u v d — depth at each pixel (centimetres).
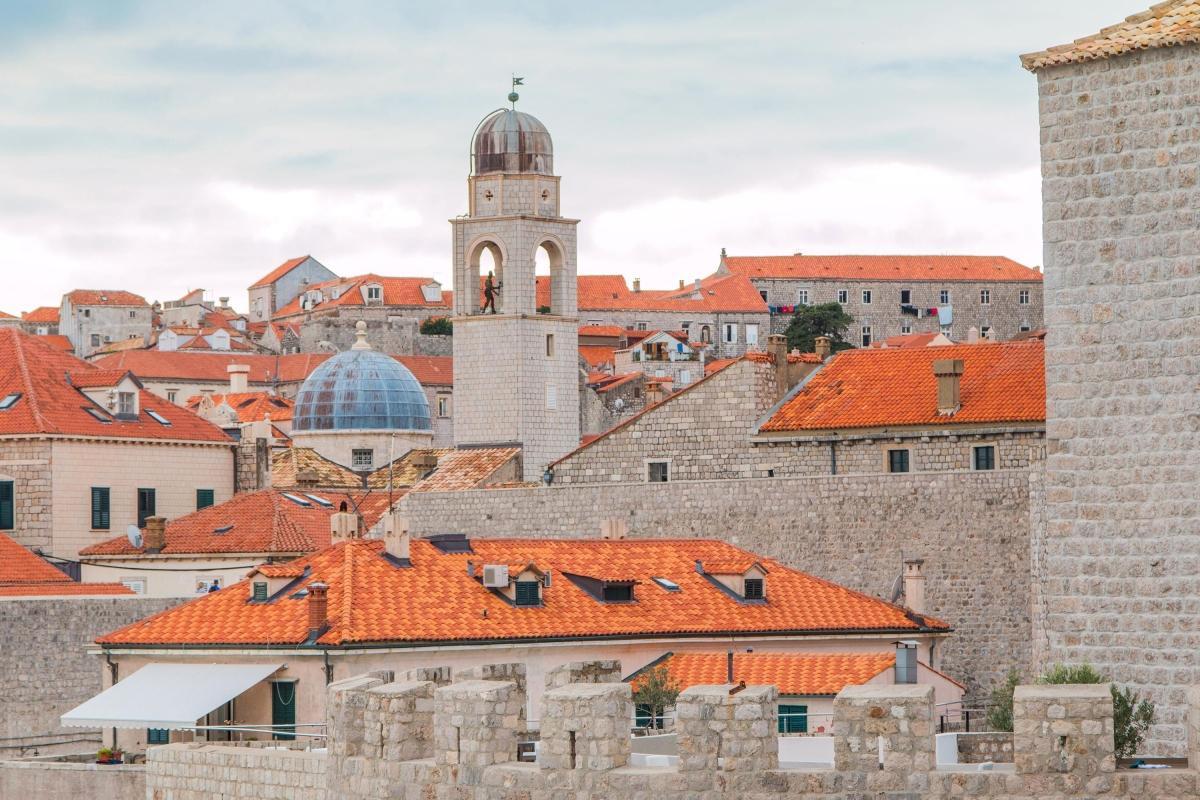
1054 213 6631
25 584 11131
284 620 8275
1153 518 6488
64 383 14100
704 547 9594
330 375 18538
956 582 9894
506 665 4934
